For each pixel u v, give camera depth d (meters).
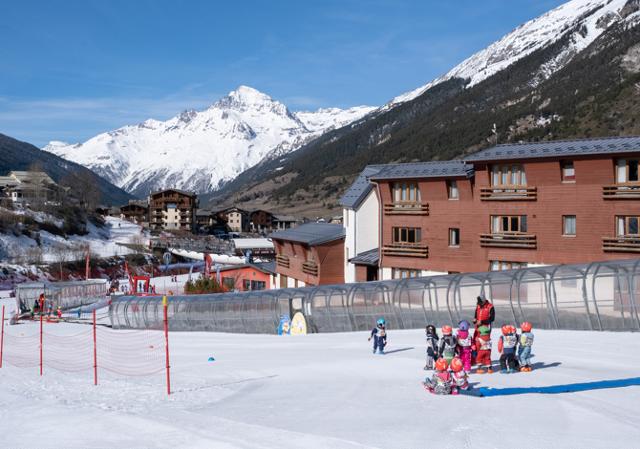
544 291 34.47
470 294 37.81
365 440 14.26
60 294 81.75
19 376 31.97
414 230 53.12
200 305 54.03
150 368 32.69
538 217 44.97
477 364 24.02
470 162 47.38
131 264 159.88
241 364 30.56
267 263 85.38
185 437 15.34
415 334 37.00
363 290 42.94
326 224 72.62
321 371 26.19
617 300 31.97
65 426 17.55
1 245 145.62
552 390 19.28
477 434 14.52
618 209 41.56
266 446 14.01
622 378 20.59
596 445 13.30
